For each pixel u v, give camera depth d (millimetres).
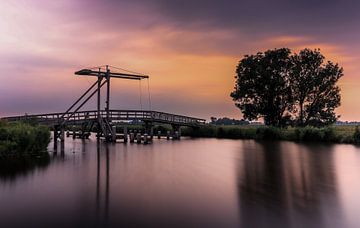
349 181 16531
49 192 14500
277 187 15203
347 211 11273
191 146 38062
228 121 93812
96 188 15289
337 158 25859
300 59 54344
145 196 13641
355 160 24547
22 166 21969
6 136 26250
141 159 25938
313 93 53688
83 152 31203
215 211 11398
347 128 47500
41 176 18391
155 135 59562
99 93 41594
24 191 14719
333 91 53281
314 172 19328
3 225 10172
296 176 18031
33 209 11844
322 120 53375
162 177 18031
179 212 11320
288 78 54344
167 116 50438
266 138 50031
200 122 57719
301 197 13234
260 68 52312
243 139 50469
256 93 54406
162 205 12234
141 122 51406
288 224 10023
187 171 20062
